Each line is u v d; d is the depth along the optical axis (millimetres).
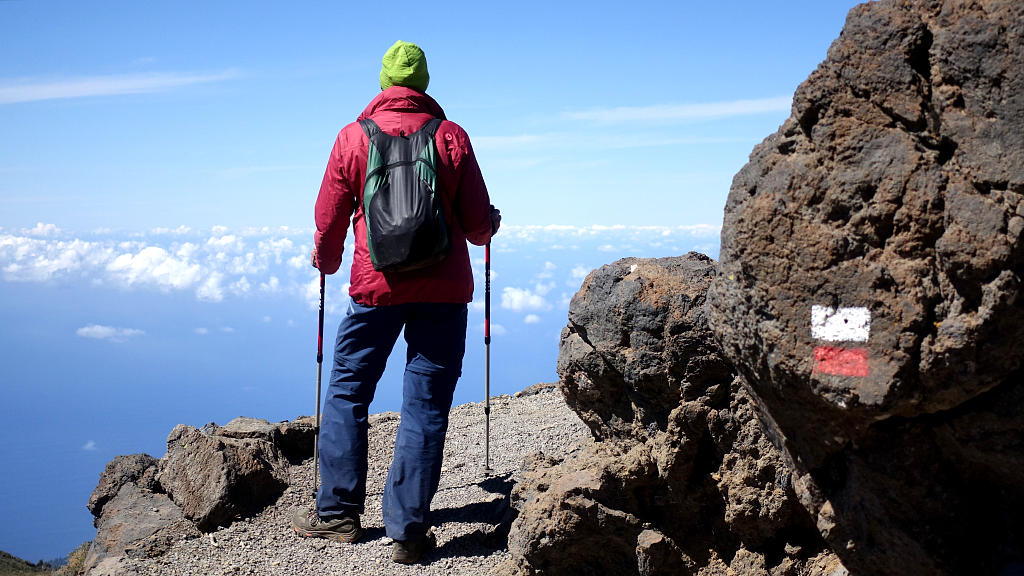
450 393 5043
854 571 3117
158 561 4977
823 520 3061
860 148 2656
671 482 4156
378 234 4605
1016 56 2309
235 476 5578
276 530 5379
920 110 2582
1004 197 2350
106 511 5730
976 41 2375
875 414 2525
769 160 2895
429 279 4844
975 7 2424
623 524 4215
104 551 5168
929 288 2482
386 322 5035
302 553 5020
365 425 5250
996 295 2314
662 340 4117
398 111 5020
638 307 4148
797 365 2645
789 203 2717
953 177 2480
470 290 5125
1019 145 2330
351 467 5168
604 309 4363
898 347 2477
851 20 2727
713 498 4172
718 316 3104
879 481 2783
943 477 2730
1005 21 2338
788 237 2693
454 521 5406
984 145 2396
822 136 2725
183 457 5805
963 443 2613
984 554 2768
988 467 2656
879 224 2574
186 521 5473
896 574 2928
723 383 4012
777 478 3832
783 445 3143
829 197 2668
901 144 2588
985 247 2322
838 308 2590
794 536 3977
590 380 4578
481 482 6117
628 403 4520
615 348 4309
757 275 2736
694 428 4051
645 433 4410
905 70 2592
